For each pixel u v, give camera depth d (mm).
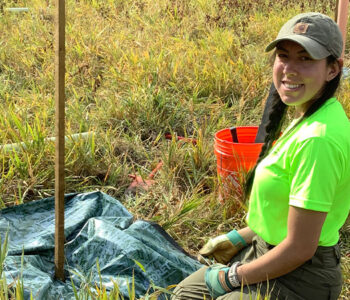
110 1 8945
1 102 5383
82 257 3061
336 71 1960
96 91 5754
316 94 1977
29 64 6285
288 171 1979
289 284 2082
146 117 5207
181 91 5762
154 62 6121
